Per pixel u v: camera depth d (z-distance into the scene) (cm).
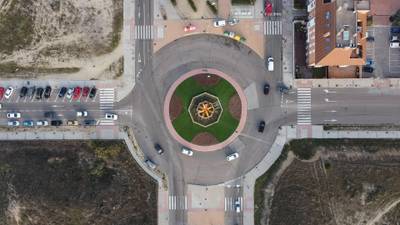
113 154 9269
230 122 9275
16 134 9419
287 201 9081
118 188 9175
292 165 9212
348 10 7838
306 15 9119
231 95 9281
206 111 9212
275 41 9244
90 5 9344
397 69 9138
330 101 9200
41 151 9356
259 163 9269
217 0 9250
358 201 8812
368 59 9119
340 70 9075
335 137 9219
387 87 9144
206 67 9294
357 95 9169
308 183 9069
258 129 9256
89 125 9388
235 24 9256
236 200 9288
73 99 9375
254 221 9250
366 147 9144
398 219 8756
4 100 9400
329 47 7975
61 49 9375
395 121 9162
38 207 8756
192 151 9294
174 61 9312
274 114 9250
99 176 9150
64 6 9356
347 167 9006
